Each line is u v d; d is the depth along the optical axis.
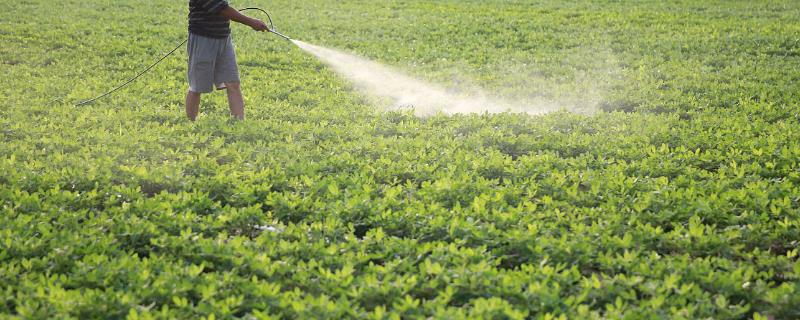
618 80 38.44
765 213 18.58
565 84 37.31
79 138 25.84
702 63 43.47
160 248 16.91
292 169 22.55
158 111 30.25
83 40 48.78
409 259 16.39
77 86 34.66
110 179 21.59
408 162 23.53
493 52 48.09
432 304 14.09
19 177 21.05
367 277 14.95
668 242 17.34
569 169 22.61
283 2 76.12
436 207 19.12
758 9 69.44
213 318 13.35
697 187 21.20
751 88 35.44
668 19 61.94
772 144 24.95
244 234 18.52
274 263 15.72
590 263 16.48
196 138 26.08
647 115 30.47
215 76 28.27
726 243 17.12
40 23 56.88
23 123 27.42
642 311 13.80
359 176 22.03
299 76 39.06
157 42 49.22
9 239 16.36
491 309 13.65
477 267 15.35
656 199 19.94
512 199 20.44
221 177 21.39
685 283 15.20
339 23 61.25
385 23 61.19
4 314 13.66
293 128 27.80
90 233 17.27
